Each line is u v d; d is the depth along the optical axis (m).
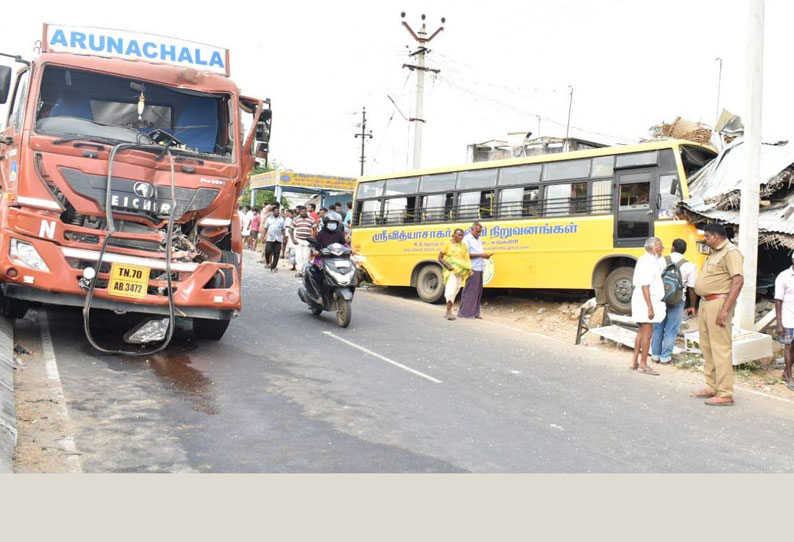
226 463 4.61
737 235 11.05
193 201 7.58
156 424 5.31
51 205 6.93
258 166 8.78
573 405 6.98
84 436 4.91
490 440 5.56
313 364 7.97
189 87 7.99
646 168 12.00
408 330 11.16
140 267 7.20
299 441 5.17
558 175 13.34
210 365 7.44
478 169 14.94
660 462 5.29
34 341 7.64
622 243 12.19
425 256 15.80
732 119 12.89
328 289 10.95
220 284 7.84
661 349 9.77
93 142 7.11
